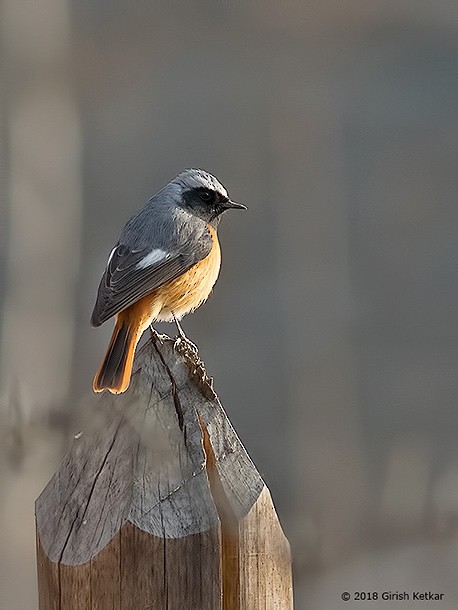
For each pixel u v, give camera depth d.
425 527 11.36
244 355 14.44
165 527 4.69
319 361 14.64
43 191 14.98
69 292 14.69
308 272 15.64
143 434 5.00
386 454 13.51
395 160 16.44
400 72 16.59
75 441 5.07
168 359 5.25
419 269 15.81
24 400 12.08
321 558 11.00
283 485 12.74
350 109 16.59
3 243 14.52
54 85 15.49
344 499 12.18
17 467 11.59
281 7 16.55
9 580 11.36
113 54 16.09
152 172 16.00
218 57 16.61
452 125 16.42
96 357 14.23
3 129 15.02
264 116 16.55
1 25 15.26
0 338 14.04
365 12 16.55
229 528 4.89
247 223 15.88
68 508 4.88
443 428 14.14
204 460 4.95
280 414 14.12
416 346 15.04
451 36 16.52
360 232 16.06
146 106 16.23
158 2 16.34
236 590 4.88
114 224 15.55
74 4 15.93
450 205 16.27
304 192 16.27
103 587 4.65
